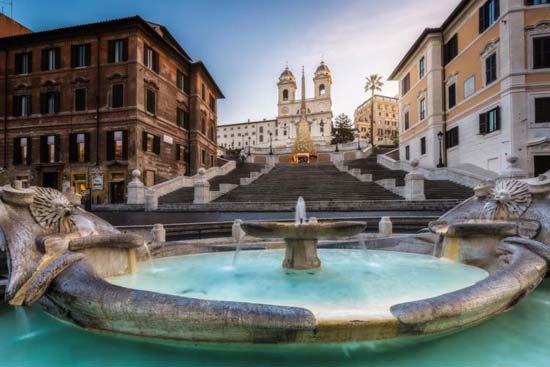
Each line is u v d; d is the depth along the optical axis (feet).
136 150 94.27
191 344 10.89
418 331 10.58
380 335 10.32
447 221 25.66
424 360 10.97
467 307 11.10
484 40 81.97
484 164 81.71
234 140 419.74
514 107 71.36
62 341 12.65
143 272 20.56
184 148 122.72
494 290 12.16
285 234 19.62
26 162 102.37
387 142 235.40
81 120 98.48
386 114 395.34
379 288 16.37
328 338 10.21
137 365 11.12
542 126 69.56
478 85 84.58
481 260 20.89
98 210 71.26
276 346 10.53
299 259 21.26
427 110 106.63
